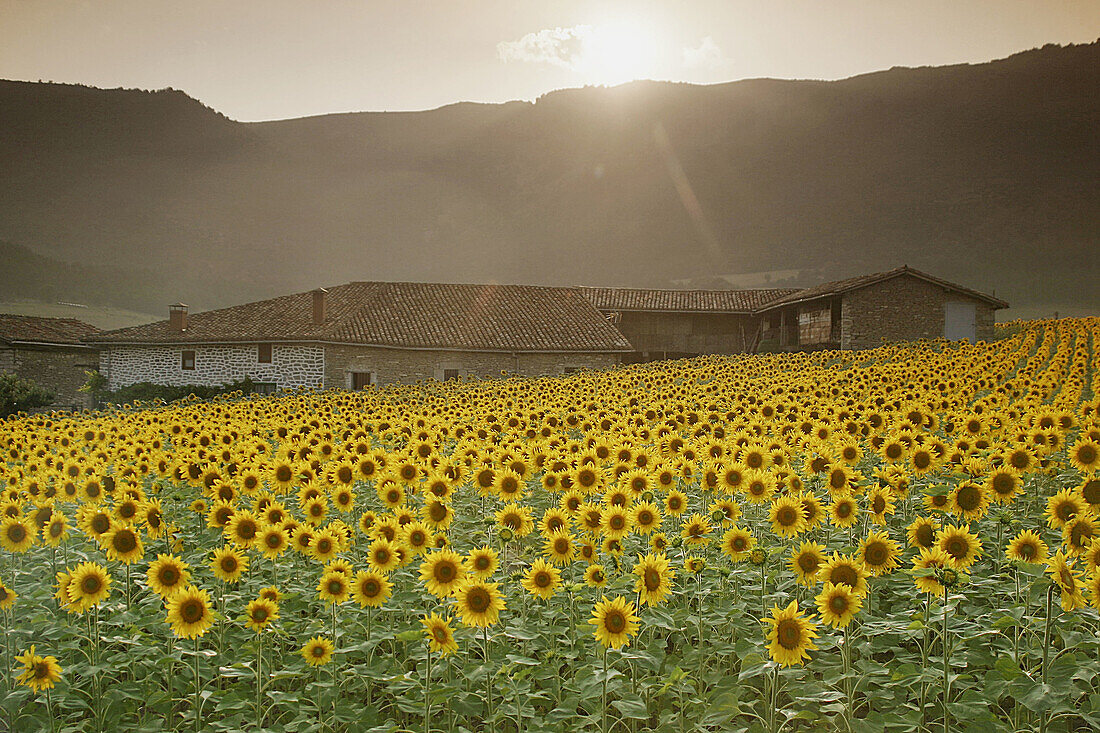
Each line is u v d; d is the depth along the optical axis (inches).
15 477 352.2
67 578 211.8
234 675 206.4
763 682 216.7
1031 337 1393.9
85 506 307.1
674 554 255.3
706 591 220.5
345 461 353.4
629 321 2166.6
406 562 246.1
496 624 227.6
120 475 381.7
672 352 2161.7
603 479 305.0
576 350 1594.5
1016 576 230.8
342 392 1019.9
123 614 219.8
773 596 225.1
